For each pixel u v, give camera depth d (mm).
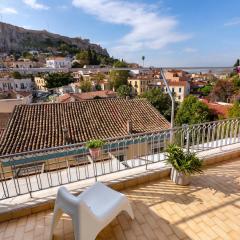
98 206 2258
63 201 2027
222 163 4070
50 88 44531
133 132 10523
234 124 4379
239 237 2244
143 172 3467
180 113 24406
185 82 36375
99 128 10641
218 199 2941
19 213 2664
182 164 3232
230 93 31344
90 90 42906
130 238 2268
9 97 24469
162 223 2486
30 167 3729
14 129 9633
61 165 4160
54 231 2385
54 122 10578
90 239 1938
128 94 37781
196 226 2424
